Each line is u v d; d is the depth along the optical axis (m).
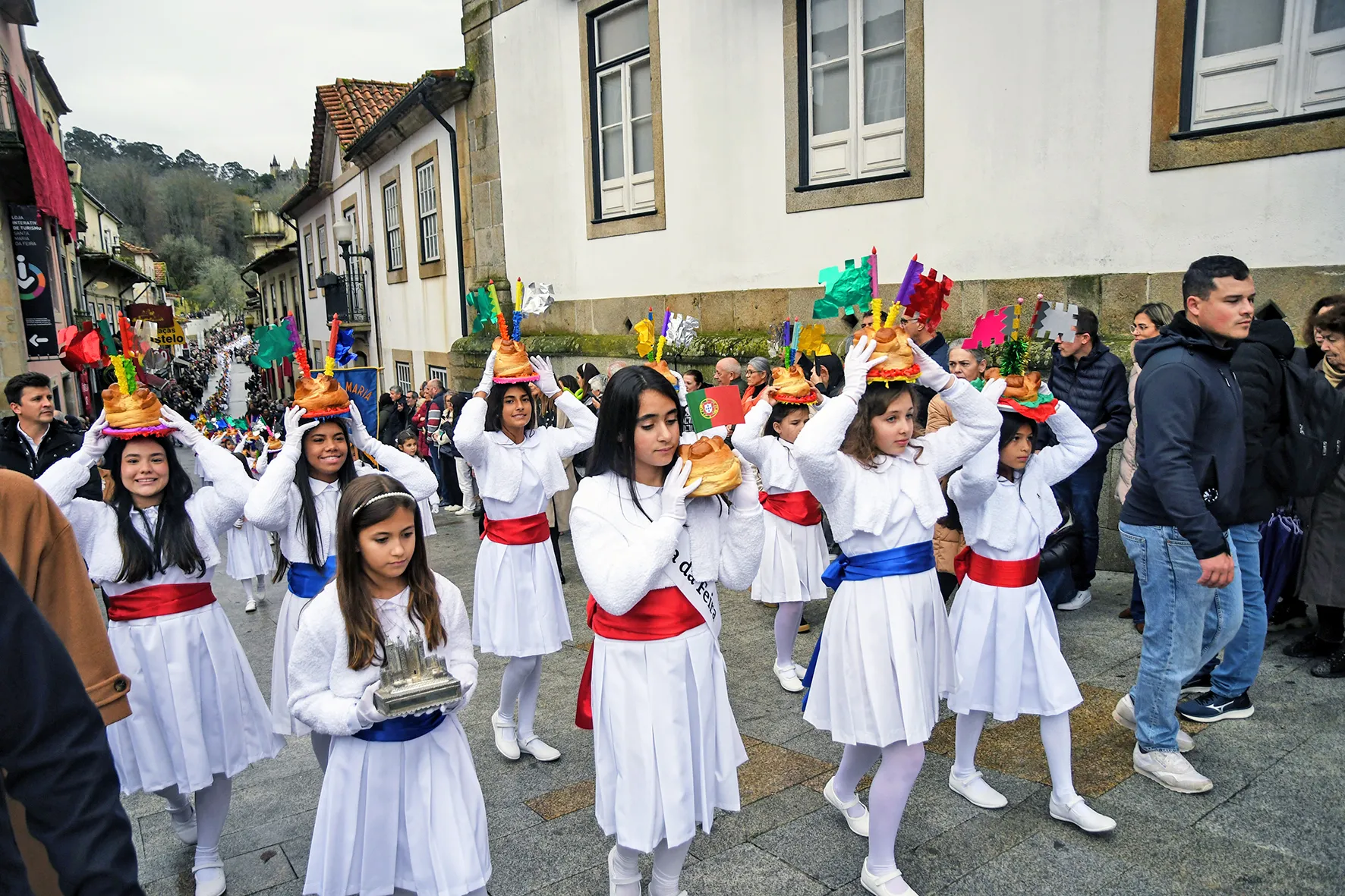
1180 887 2.75
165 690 2.96
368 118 17.89
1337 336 4.12
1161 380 3.18
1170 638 3.29
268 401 24.28
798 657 5.01
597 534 2.48
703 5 8.42
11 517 1.74
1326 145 5.01
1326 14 5.05
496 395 3.93
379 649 2.43
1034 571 3.19
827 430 2.72
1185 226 5.61
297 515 3.45
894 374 2.79
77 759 1.29
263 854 3.31
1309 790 3.24
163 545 2.95
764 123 8.07
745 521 2.58
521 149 11.26
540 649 3.88
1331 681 4.14
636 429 2.44
